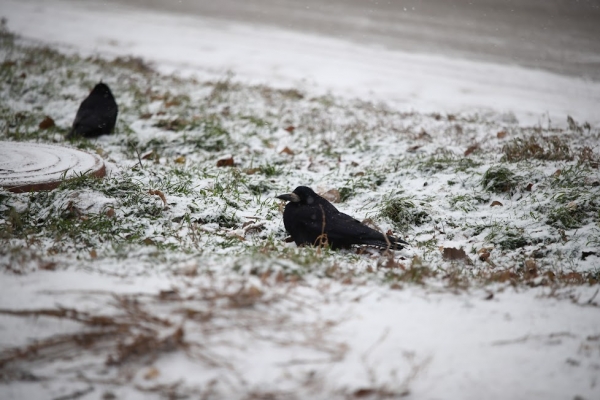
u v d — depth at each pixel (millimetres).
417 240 14977
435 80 37812
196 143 22500
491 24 56250
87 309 8422
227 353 7688
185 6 63969
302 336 8094
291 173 19750
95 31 48188
